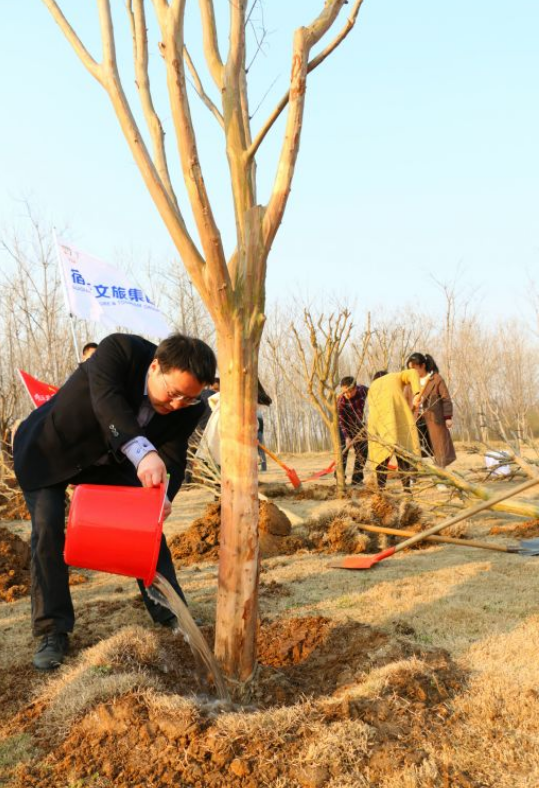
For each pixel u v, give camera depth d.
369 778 2.31
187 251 2.75
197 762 2.39
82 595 4.51
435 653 3.17
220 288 2.68
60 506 3.42
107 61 2.82
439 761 2.39
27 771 2.42
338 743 2.43
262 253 2.72
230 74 2.78
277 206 2.68
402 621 3.66
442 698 2.79
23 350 21.50
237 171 2.79
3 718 2.82
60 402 3.30
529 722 2.62
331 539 5.64
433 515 6.56
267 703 2.85
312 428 29.17
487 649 3.27
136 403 3.25
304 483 10.55
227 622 2.84
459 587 4.30
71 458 3.33
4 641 3.65
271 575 4.81
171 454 3.54
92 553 2.70
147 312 8.94
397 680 2.84
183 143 2.52
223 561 2.85
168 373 3.00
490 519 6.86
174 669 3.13
